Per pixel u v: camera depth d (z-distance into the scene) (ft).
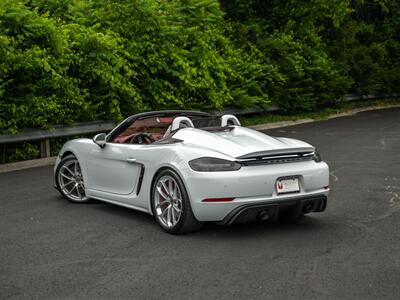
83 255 16.80
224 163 17.76
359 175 30.04
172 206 18.95
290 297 13.15
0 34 36.86
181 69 48.34
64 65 40.50
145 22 46.68
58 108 39.40
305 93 68.49
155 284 14.20
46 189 27.76
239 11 71.15
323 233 18.80
